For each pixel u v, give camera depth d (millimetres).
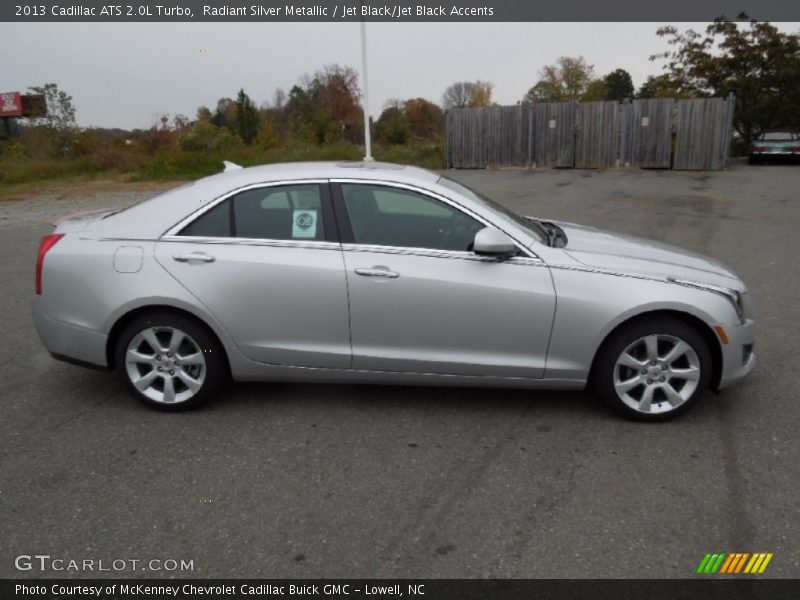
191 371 4156
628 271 3883
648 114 21453
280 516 3105
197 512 3139
